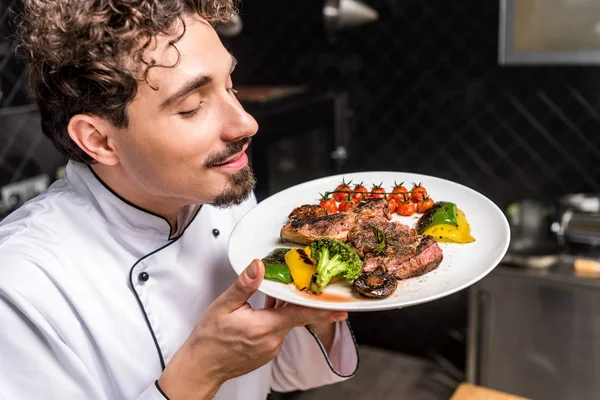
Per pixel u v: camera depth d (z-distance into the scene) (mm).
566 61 2393
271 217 1154
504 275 2312
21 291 913
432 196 1190
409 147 2842
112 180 985
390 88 2795
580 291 2184
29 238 975
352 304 848
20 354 911
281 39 2975
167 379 938
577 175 2510
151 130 833
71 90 832
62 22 797
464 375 2885
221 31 2836
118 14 774
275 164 2416
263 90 2900
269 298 1131
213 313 918
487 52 2543
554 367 2330
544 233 2369
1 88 2451
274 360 1308
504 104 2576
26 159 2555
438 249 971
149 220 1030
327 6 2668
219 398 1156
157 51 797
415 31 2658
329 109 2760
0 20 2414
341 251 924
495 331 2406
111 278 1013
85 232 1013
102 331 979
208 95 854
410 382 2807
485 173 2701
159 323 1055
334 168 2900
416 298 864
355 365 1230
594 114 2412
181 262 1106
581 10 2307
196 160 860
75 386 951
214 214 1221
